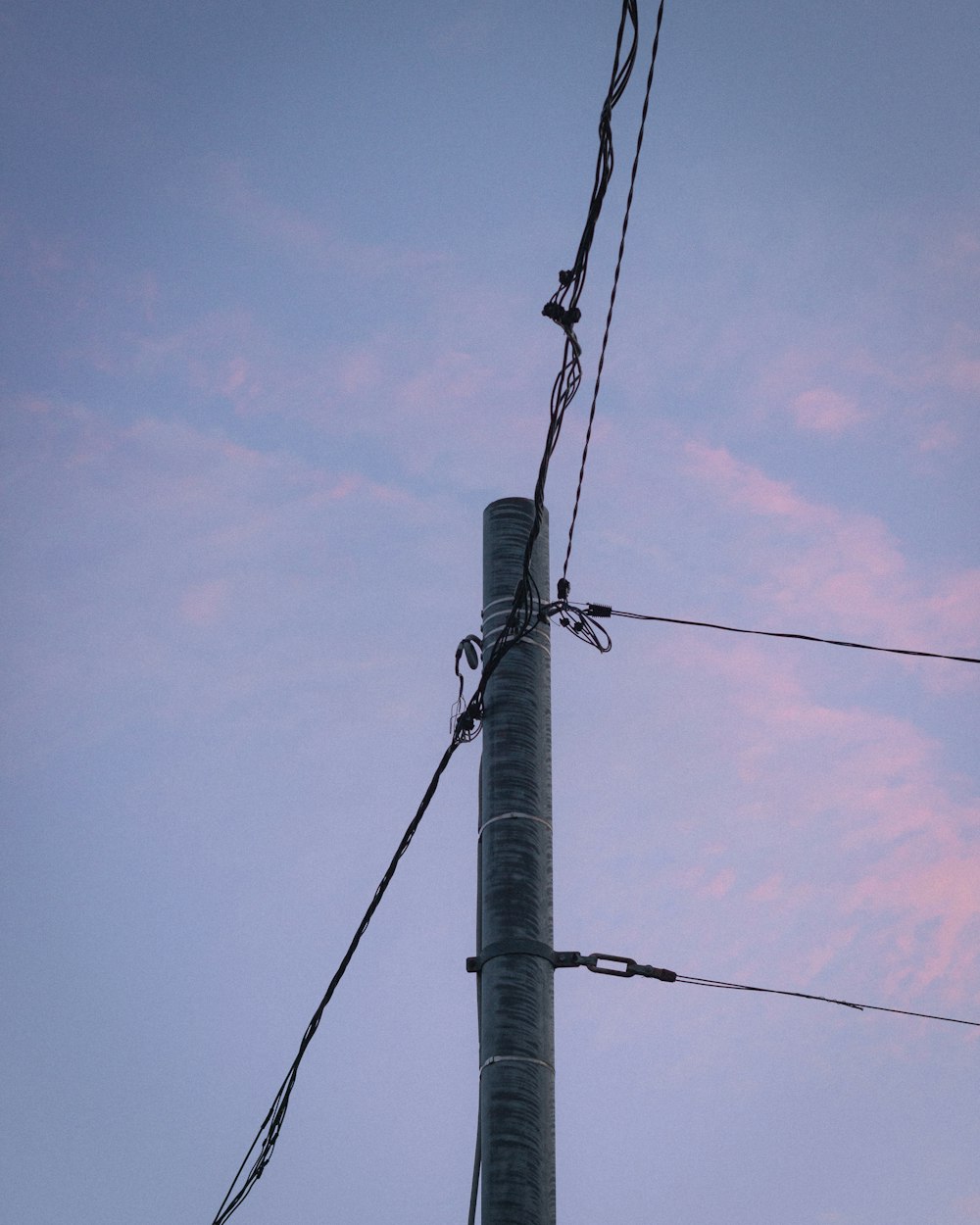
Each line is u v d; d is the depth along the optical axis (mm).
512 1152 11930
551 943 12906
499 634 14203
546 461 13336
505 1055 12305
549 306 12797
